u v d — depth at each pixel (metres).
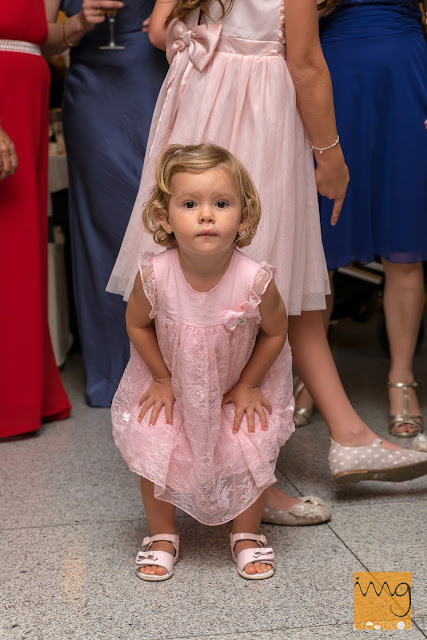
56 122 3.71
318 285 2.00
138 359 1.83
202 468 1.69
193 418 1.68
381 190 2.57
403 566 1.75
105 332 3.02
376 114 2.51
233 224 1.58
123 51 2.82
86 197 2.96
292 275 1.94
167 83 1.99
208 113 1.85
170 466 1.73
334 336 4.16
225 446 1.72
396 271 2.68
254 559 1.72
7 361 2.64
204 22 1.89
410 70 2.47
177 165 1.58
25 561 1.80
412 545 1.86
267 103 1.83
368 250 2.61
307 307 2.01
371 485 2.24
